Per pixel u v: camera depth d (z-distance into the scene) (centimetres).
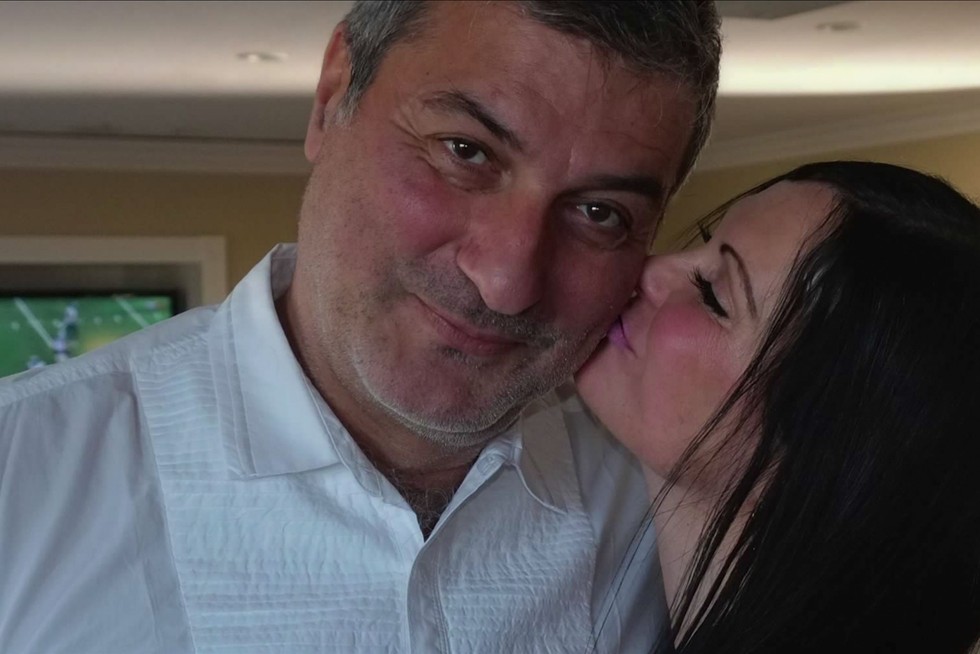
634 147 81
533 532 104
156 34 242
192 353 94
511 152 79
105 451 85
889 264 100
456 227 80
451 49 78
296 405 90
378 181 81
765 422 100
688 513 109
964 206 106
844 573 99
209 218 361
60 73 273
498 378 86
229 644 83
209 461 88
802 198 105
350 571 89
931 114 385
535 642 100
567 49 76
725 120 405
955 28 255
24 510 81
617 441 121
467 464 100
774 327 100
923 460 98
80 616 80
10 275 355
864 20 246
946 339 98
